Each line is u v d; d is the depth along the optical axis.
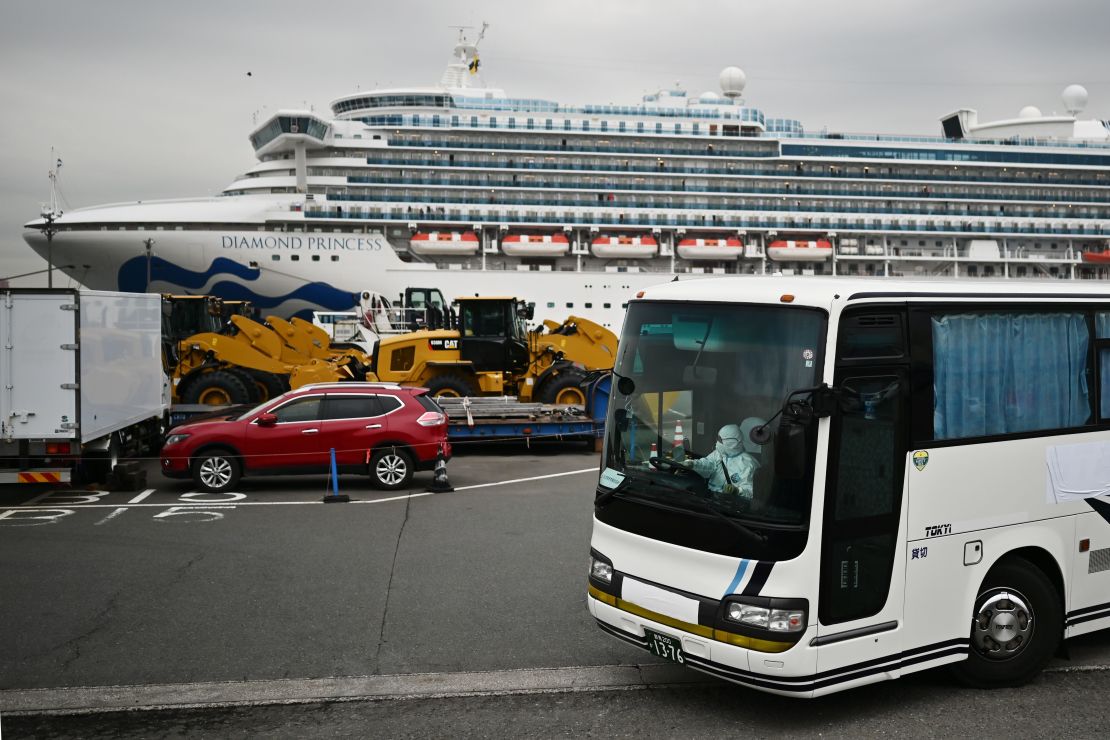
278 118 37.94
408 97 41.06
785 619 4.41
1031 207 44.81
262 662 5.75
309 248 37.81
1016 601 5.27
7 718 4.87
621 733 4.68
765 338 4.73
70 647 6.01
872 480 4.68
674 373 5.09
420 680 5.45
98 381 11.38
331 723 4.82
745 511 4.58
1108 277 46.19
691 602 4.67
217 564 8.23
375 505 11.12
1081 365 5.57
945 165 44.03
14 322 10.60
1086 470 5.55
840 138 43.62
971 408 5.08
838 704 5.08
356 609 6.89
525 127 40.41
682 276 41.12
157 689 5.29
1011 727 4.74
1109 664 5.77
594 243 41.06
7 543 9.05
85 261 37.81
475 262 41.47
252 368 19.45
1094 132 52.81
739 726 4.77
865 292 4.74
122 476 12.16
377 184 39.41
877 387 4.72
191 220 37.75
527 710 5.00
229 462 11.93
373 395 12.28
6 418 10.61
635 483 5.13
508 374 18.97
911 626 4.84
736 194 42.38
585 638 6.25
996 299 5.22
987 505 5.13
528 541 9.20
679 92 45.38
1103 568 5.66
